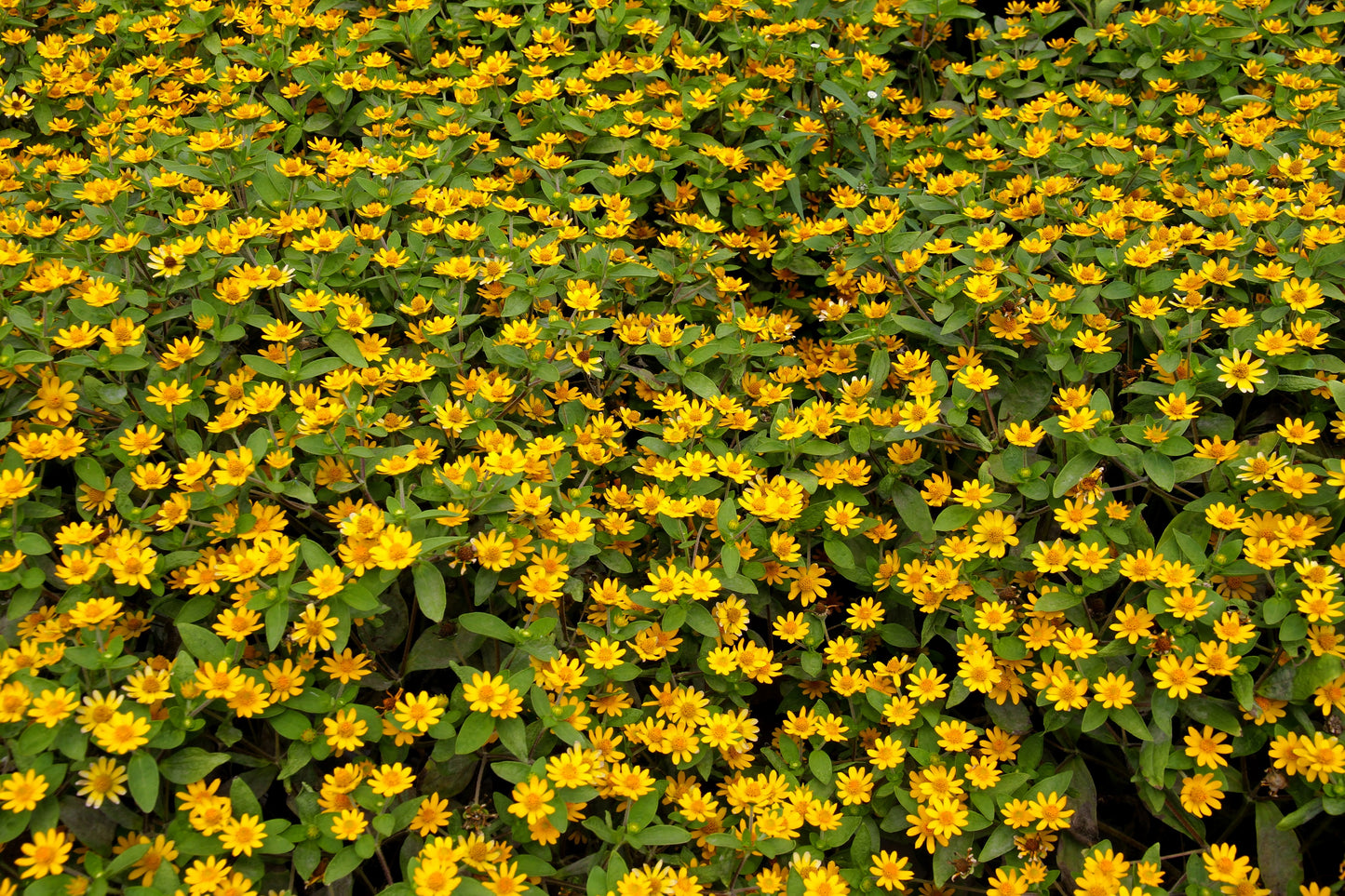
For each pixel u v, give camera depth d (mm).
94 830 878
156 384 1017
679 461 1041
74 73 1350
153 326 1070
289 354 1044
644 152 1295
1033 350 1128
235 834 875
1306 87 1308
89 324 1027
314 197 1179
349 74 1299
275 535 943
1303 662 925
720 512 1004
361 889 965
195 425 1062
